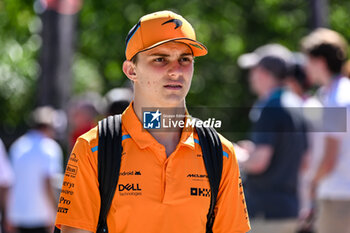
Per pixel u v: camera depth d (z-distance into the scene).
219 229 6.01
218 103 38.28
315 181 10.97
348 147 10.62
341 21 39.00
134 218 5.56
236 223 6.02
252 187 11.57
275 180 11.41
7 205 15.43
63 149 18.44
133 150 5.70
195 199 5.68
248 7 39.62
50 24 21.30
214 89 38.72
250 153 11.48
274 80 11.95
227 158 5.95
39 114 15.20
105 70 37.84
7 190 15.45
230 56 38.91
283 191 11.48
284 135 11.38
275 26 39.66
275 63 11.93
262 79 12.09
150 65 5.74
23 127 32.66
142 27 5.80
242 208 6.11
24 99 33.81
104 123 5.82
